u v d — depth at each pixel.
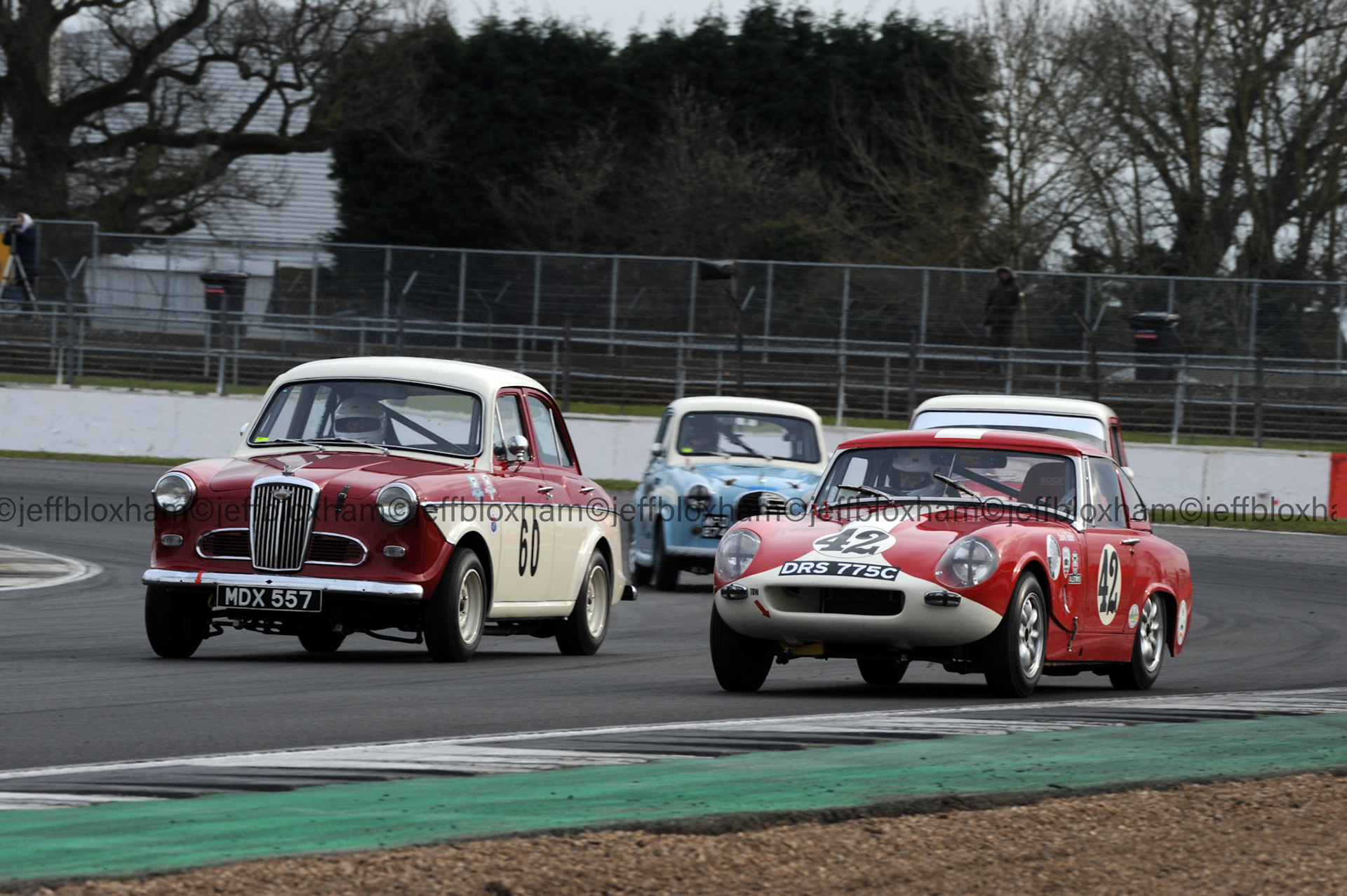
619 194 173.00
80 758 22.38
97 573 57.91
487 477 37.09
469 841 17.00
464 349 108.50
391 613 35.28
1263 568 66.94
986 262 133.88
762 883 16.05
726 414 60.75
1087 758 23.14
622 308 108.50
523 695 30.72
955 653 30.50
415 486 34.91
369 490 34.69
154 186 151.38
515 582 37.72
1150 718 27.91
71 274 112.56
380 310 111.19
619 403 106.50
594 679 34.25
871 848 17.52
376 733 25.20
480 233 177.00
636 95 175.50
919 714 27.88
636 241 165.50
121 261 112.31
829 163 173.12
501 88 175.25
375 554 34.47
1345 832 19.28
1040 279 102.69
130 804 18.69
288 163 196.75
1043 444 34.47
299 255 111.81
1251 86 132.38
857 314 105.56
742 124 173.75
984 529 31.06
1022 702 30.47
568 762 22.02
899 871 16.69
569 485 40.69
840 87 172.38
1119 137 136.00
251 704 28.28
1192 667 40.62
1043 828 18.80
